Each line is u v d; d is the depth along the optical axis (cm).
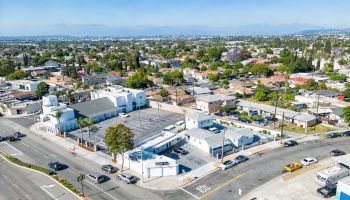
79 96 13212
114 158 6875
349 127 8975
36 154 7369
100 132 8769
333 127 8988
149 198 5272
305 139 8006
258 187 5553
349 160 6284
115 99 10656
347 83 13850
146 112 10931
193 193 5412
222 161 6569
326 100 11100
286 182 5716
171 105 11006
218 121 9650
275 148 7406
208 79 17262
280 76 16562
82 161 6888
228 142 7381
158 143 7469
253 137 8025
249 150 7306
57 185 5781
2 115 11081
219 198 5228
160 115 10506
